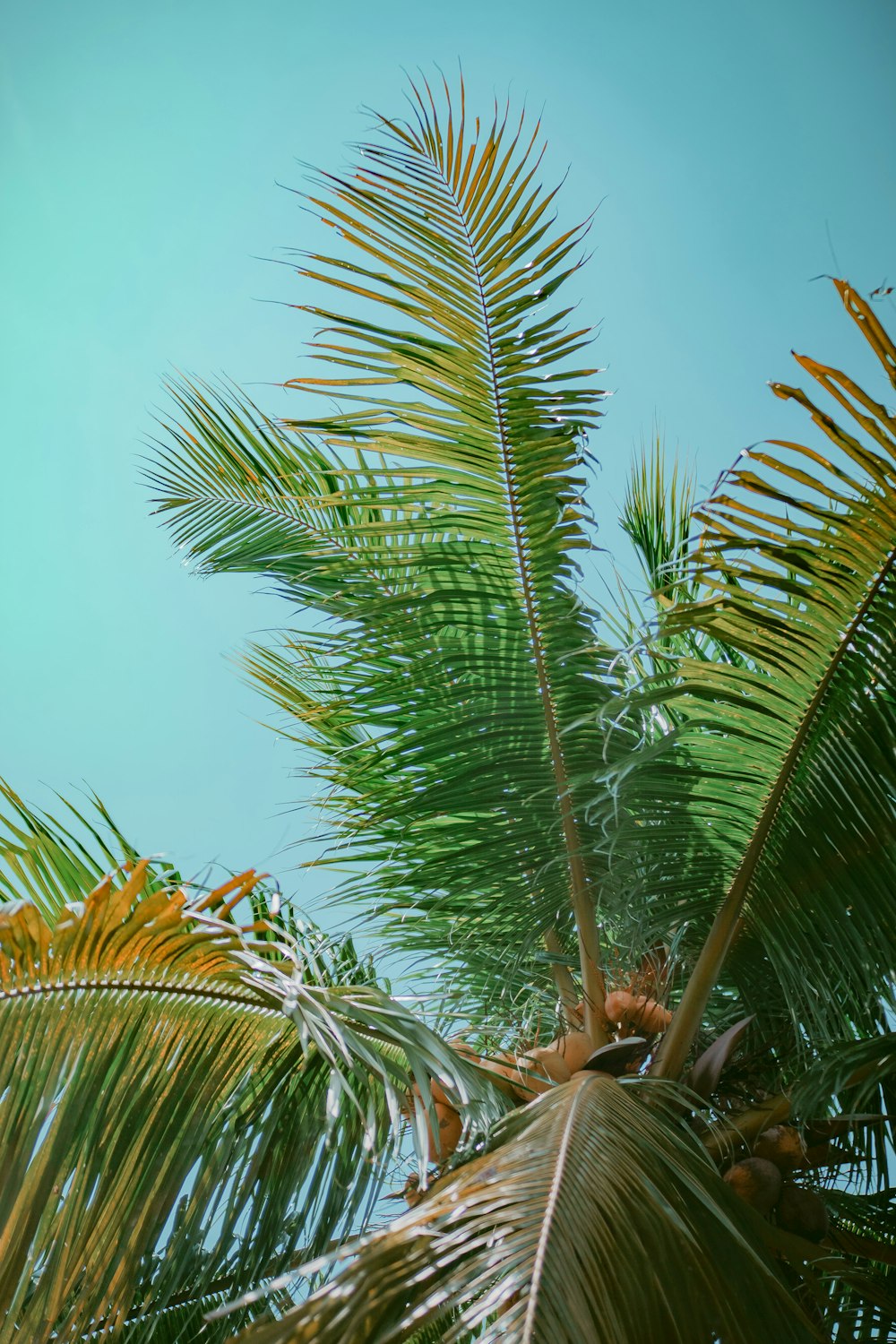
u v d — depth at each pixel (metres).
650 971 3.68
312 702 4.44
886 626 2.96
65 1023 2.64
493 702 3.54
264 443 4.31
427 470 3.35
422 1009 3.66
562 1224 2.08
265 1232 2.76
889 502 2.80
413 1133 3.09
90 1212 2.58
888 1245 3.41
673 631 3.03
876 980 3.18
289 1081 2.95
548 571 3.44
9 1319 2.45
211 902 2.61
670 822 3.40
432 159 3.25
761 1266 2.45
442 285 3.23
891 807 3.09
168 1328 3.21
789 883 3.29
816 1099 3.03
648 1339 2.10
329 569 3.82
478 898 3.61
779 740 3.17
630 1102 2.74
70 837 3.33
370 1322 2.00
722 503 2.89
